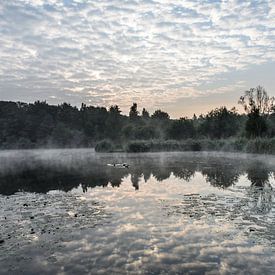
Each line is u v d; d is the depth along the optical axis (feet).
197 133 263.90
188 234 32.12
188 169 94.43
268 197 50.72
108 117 416.26
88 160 148.36
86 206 47.06
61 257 26.99
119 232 33.30
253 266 24.25
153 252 27.43
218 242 29.60
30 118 433.07
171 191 58.49
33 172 99.09
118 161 134.62
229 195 53.11
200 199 50.19
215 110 260.42
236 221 36.73
